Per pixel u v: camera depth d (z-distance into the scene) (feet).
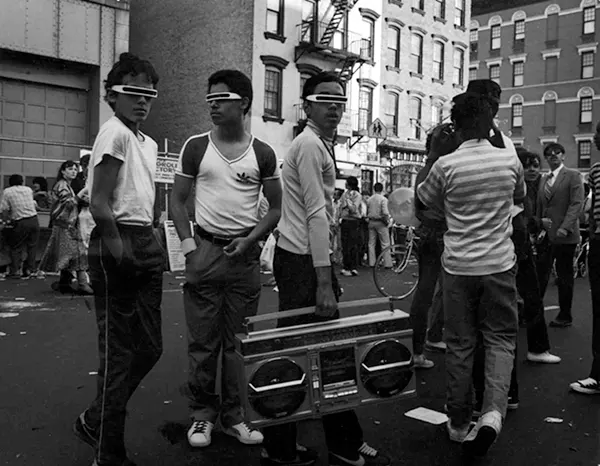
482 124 11.91
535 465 11.34
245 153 12.34
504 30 165.07
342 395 9.70
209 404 12.54
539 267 22.50
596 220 15.29
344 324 9.86
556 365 18.53
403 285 35.09
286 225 10.89
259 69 79.25
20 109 63.16
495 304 11.83
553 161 23.77
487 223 11.80
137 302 10.81
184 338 21.99
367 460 11.01
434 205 12.55
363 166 91.66
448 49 108.99
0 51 60.59
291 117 82.79
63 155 66.03
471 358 12.16
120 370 10.32
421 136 103.71
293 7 82.33
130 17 95.14
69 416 13.64
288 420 9.40
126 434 12.71
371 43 93.61
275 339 9.30
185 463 11.32
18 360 18.45
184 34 87.25
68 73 65.82
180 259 45.75
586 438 12.66
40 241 46.78
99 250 10.14
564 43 155.22
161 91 90.33
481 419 11.25
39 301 29.78
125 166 10.36
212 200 12.30
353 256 45.42
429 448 12.12
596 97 151.33
